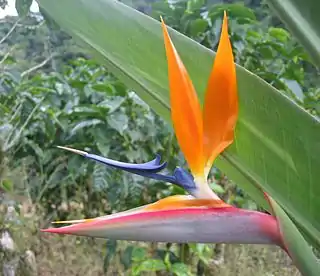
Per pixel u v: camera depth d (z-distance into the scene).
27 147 2.45
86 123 2.08
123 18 0.76
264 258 2.69
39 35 2.69
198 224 0.59
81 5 0.76
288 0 0.65
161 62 0.75
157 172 0.65
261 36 2.26
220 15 2.15
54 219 2.57
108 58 0.76
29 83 2.46
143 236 0.59
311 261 0.56
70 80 2.35
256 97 0.68
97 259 2.56
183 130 0.61
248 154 0.69
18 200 2.45
